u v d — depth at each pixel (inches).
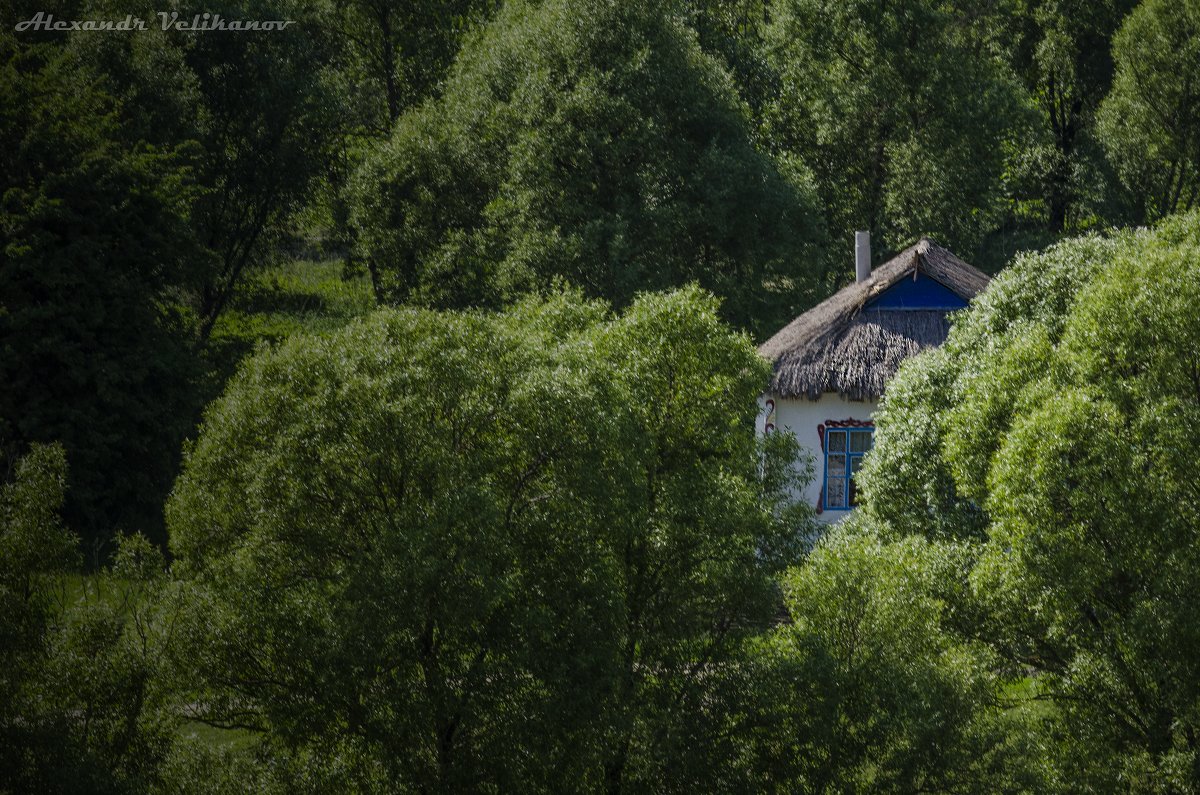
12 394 2114.9
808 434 1978.3
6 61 2397.9
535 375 964.6
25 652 987.9
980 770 1061.1
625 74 2679.6
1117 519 1037.2
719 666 1053.8
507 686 919.0
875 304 2025.1
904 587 1114.7
